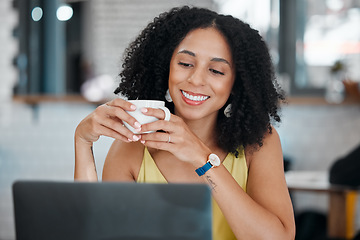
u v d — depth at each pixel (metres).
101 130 1.29
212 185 1.21
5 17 4.94
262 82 1.47
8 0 4.93
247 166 1.49
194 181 1.48
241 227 1.22
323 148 4.31
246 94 1.45
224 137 1.48
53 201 0.89
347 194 2.65
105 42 4.85
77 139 1.36
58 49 4.98
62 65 4.98
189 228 0.85
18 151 4.87
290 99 4.17
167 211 0.86
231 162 1.49
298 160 4.34
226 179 1.22
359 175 2.65
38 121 4.83
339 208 2.67
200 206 0.85
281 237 1.23
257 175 1.44
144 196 0.86
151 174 1.49
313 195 4.26
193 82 1.36
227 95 1.41
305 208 4.29
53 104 4.79
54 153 4.81
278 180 1.42
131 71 1.56
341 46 4.37
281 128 4.37
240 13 4.51
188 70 1.38
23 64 4.94
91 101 4.54
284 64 4.48
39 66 4.99
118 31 4.81
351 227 2.76
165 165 1.50
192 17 1.42
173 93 1.40
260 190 1.40
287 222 1.30
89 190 0.88
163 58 1.49
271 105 1.49
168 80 1.52
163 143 1.21
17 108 4.86
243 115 1.46
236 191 1.22
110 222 0.87
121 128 1.24
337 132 4.29
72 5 4.93
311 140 4.33
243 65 1.40
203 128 1.49
